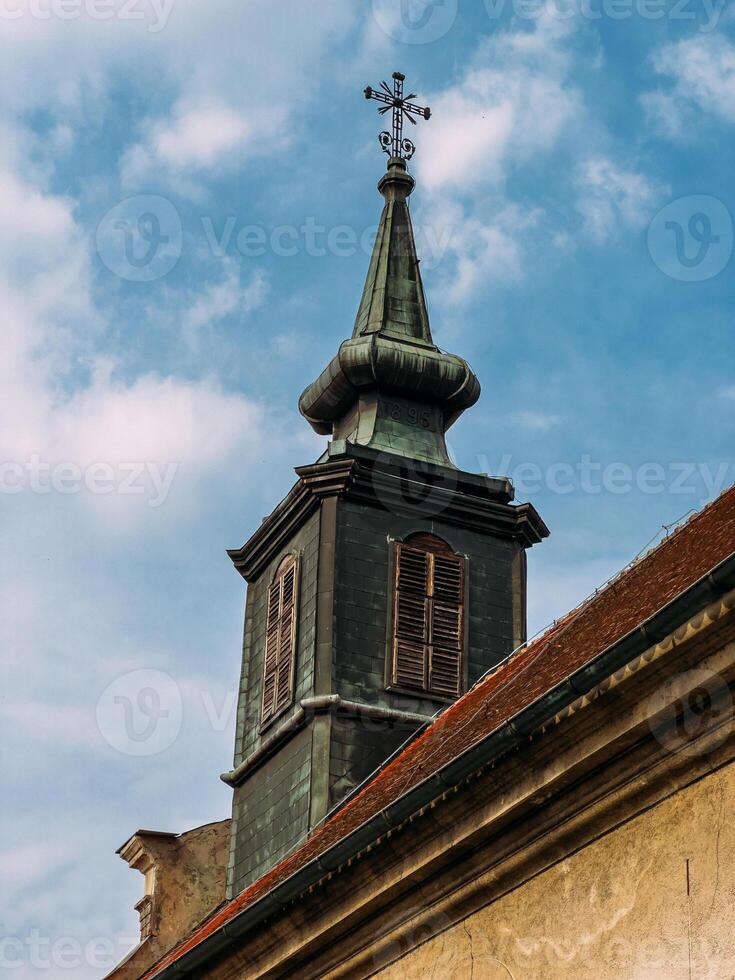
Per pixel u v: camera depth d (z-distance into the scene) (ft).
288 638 104.12
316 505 104.73
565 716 53.06
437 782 57.16
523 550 107.55
